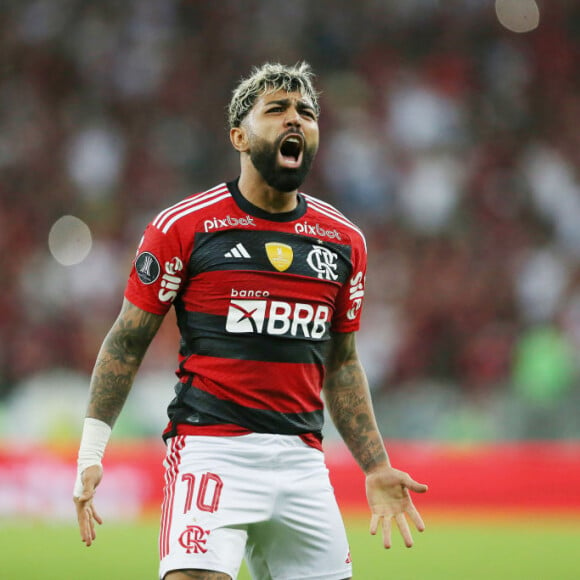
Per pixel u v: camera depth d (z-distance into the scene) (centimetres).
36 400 4756
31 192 6431
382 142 6612
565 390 4691
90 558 2864
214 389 1279
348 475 3919
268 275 1291
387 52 7112
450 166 6494
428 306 5731
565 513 3916
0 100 6812
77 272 5981
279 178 1296
